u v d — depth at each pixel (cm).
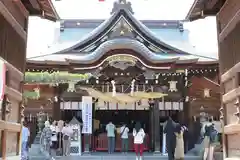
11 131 651
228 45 682
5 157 595
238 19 602
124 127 1848
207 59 1831
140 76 1878
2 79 536
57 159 1578
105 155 1691
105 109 2078
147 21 2467
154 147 1944
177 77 1923
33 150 1680
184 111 1945
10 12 634
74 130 1748
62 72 1688
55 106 1919
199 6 737
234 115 641
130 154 1777
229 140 685
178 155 1288
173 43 2314
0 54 576
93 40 1784
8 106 614
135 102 1983
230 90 673
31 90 1823
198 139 1861
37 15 770
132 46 1576
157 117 1958
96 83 1894
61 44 2253
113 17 1684
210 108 1908
